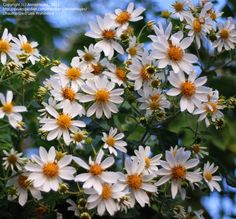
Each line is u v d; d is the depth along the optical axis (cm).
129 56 79
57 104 74
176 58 74
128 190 69
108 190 68
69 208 70
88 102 77
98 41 81
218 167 82
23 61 76
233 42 84
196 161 71
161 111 77
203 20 81
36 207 71
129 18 80
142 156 71
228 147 114
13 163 68
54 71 76
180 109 76
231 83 111
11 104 68
